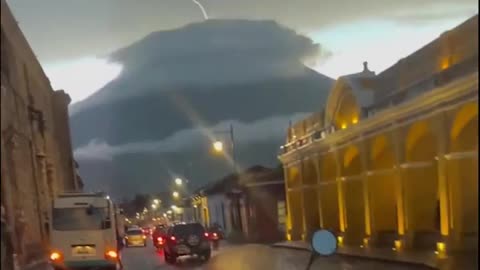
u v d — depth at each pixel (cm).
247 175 5641
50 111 4194
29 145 2716
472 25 2092
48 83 4091
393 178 2959
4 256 948
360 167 3291
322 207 3697
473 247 2294
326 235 947
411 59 2577
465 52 2155
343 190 3362
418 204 2655
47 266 2745
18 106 1797
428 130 2475
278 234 5103
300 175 4103
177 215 10350
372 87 3027
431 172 2650
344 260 2595
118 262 2700
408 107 2536
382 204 2994
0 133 976
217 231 4800
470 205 2320
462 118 2234
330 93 3328
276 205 5200
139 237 5903
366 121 2903
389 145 2791
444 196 2364
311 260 958
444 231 2372
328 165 3650
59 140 4919
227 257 3338
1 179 959
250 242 4922
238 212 5859
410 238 2661
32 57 2823
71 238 2561
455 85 2164
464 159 2320
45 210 3077
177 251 3222
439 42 2339
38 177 3045
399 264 2283
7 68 1259
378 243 2984
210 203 7344
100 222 2581
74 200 2589
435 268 2022
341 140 3300
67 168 4994
